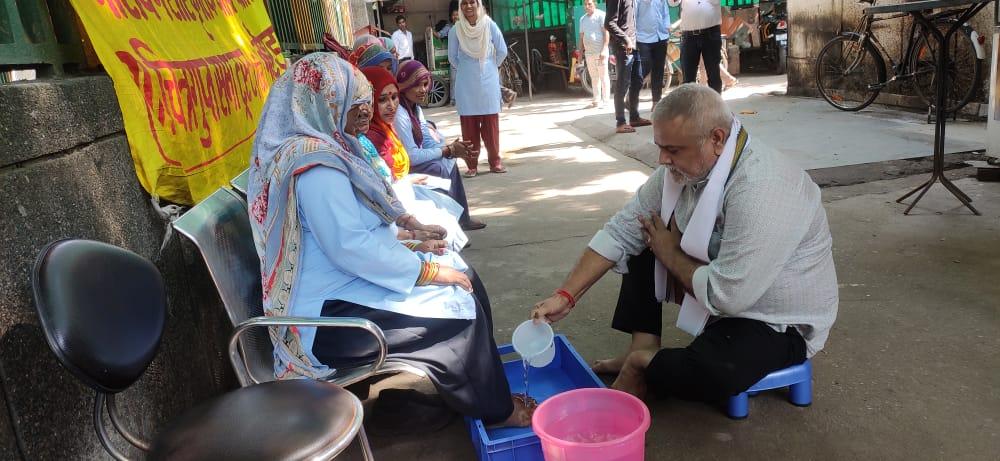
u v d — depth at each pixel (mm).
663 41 8320
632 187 5875
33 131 1726
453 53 6652
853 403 2541
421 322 2254
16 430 1540
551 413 2176
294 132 2250
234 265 2316
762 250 2236
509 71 14164
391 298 2234
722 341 2348
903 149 5875
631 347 2820
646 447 2402
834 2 8539
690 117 2207
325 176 2146
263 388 1868
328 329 2230
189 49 2779
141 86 2260
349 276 2238
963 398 2504
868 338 2973
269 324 2025
